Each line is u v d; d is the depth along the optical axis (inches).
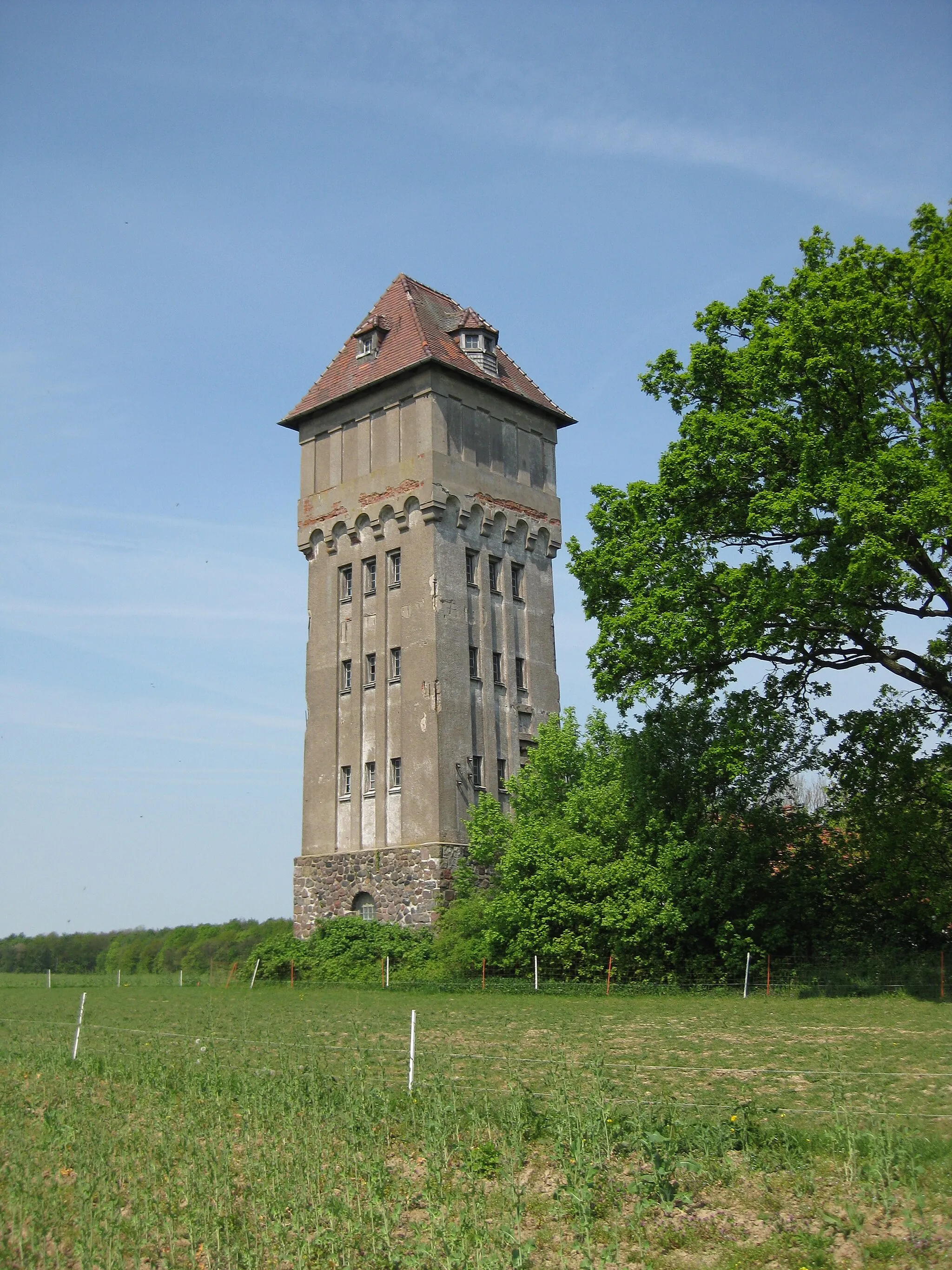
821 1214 378.9
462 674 1589.6
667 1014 999.6
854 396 1059.3
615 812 1326.3
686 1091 579.8
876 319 1024.2
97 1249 378.0
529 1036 859.4
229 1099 583.2
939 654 1118.4
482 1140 483.2
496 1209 405.4
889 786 1162.0
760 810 1269.7
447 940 1413.6
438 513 1600.6
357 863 1585.9
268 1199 414.9
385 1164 454.3
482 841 1446.9
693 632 1115.3
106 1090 648.4
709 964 1243.2
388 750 1594.5
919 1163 415.5
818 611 1018.1
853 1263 344.2
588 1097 508.1
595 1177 416.8
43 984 1877.5
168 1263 370.6
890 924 1254.9
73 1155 484.4
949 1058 664.4
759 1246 360.2
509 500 1722.4
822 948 1253.7
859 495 951.0
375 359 1729.8
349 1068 645.3
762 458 1083.3
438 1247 362.3
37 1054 792.9
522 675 1706.4
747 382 1128.2
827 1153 438.6
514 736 1654.8
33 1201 424.2
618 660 1186.6
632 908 1237.7
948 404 1001.5
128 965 2691.9
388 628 1631.4
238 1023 1008.2
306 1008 1156.5
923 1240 350.3
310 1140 491.5
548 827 1349.7
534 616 1740.9
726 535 1159.6
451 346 1728.6
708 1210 392.2
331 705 1683.1
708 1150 435.5
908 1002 1010.1
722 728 1289.4
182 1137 506.9
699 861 1249.4
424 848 1505.9
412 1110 513.7
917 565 1059.3
